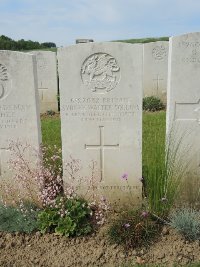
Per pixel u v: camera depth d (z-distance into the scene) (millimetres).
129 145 1254
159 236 1078
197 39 1172
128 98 1205
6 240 1101
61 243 1074
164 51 2980
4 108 1250
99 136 1251
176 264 974
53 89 2928
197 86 1220
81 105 1222
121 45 1158
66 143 1261
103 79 1192
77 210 1145
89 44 1163
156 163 1141
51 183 1274
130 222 1091
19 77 1213
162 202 1134
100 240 1084
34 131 1264
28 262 1014
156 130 1913
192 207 1236
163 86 3072
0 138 1286
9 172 1318
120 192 1304
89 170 1289
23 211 1188
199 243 1037
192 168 1304
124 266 979
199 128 1263
